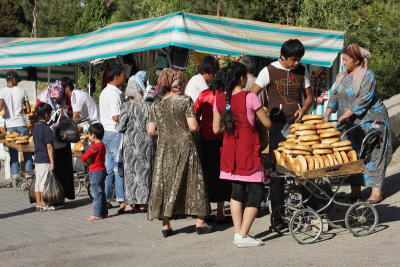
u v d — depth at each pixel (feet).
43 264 17.16
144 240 19.94
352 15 52.08
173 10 58.54
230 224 22.25
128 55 37.29
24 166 33.06
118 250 18.60
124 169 24.80
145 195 24.59
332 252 16.85
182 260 16.89
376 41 48.98
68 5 130.11
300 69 20.26
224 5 54.85
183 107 19.77
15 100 33.68
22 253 18.61
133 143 24.62
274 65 20.30
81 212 25.93
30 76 49.32
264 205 23.94
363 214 19.01
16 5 152.56
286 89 20.16
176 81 20.25
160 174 19.99
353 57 20.93
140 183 24.59
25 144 31.48
